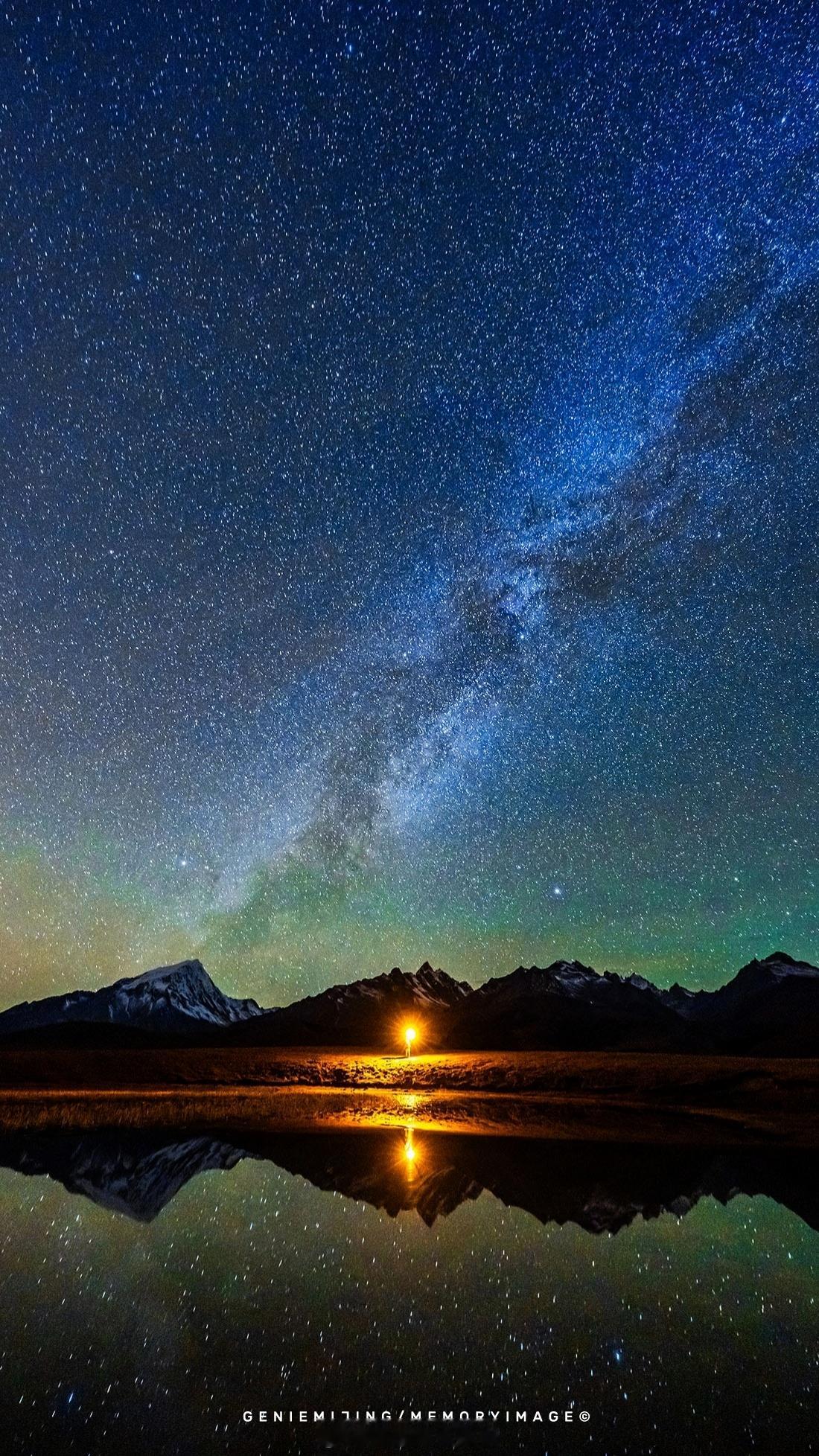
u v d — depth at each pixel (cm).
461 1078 3594
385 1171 1369
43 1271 831
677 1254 877
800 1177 1284
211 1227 998
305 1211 1081
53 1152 1602
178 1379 561
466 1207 1094
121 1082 3612
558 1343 639
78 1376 579
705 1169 1346
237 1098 2728
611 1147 1586
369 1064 4869
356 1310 713
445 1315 698
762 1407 522
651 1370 588
